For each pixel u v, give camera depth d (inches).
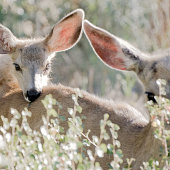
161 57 515.5
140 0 958.4
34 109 564.1
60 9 949.8
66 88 579.5
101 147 423.8
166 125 474.6
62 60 911.0
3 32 699.4
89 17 946.7
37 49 693.3
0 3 922.1
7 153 485.1
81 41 927.0
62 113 544.1
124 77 884.0
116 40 537.6
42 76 678.5
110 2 943.0
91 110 544.7
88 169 414.9
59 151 442.0
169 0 846.5
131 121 535.5
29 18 936.3
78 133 446.3
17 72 669.3
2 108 586.2
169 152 474.0
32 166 434.0
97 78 892.6
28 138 452.1
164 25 845.8
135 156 509.0
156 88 497.4
